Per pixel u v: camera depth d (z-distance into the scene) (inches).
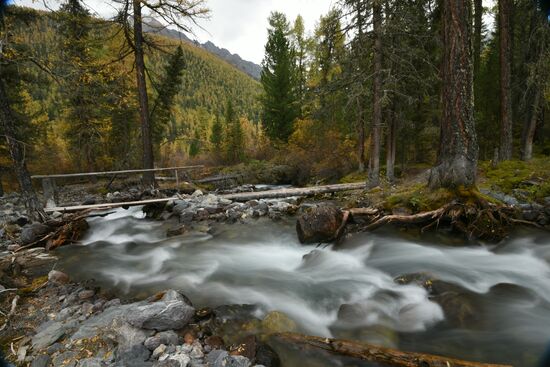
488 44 821.9
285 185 931.3
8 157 666.8
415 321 155.4
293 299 185.2
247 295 190.4
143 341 127.9
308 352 129.6
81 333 136.7
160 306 141.1
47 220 323.6
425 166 765.3
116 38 524.4
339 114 644.7
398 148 815.7
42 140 896.3
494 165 449.7
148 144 514.0
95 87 340.8
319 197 471.5
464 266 216.8
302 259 257.4
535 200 304.2
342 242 271.9
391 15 425.1
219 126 1835.6
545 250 233.6
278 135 1198.3
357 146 823.1
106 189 681.0
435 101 567.2
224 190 641.6
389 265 226.7
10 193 682.8
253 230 331.3
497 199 301.4
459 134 274.8
